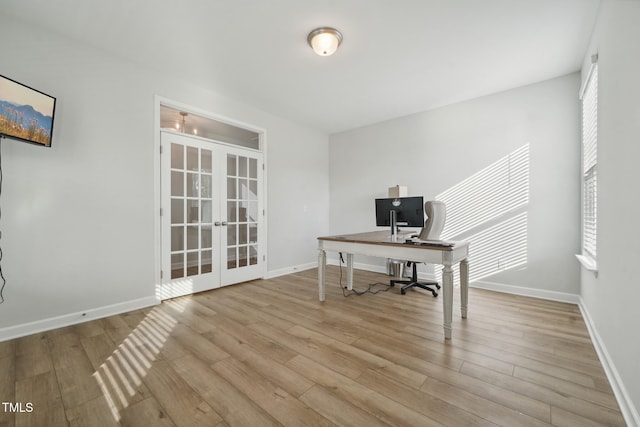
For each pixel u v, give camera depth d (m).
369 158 4.76
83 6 2.05
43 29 2.29
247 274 3.96
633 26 1.39
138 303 2.84
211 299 3.16
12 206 2.15
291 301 3.09
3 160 2.11
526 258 3.28
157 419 1.31
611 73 1.72
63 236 2.39
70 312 2.43
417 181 4.18
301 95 3.62
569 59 2.74
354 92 3.52
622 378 1.44
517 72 3.00
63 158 2.39
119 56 2.71
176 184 3.21
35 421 1.30
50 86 2.32
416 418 1.31
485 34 2.36
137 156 2.84
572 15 2.11
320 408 1.39
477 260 3.62
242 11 2.11
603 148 1.89
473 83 3.26
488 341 2.11
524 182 3.29
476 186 3.64
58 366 1.76
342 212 5.13
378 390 1.53
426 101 3.78
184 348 2.00
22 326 2.19
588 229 2.59
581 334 2.22
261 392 1.51
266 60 2.79
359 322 2.49
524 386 1.56
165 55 2.71
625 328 1.42
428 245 2.24
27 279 2.22
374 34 2.37
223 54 2.69
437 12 2.11
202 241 3.47
